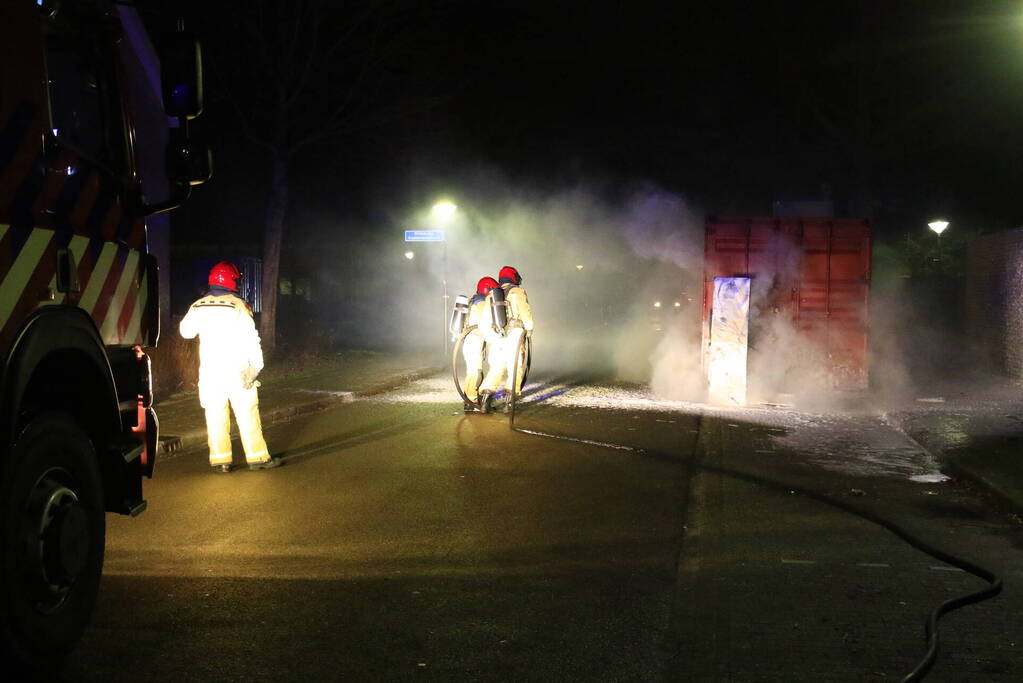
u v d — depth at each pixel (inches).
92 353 177.5
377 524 284.4
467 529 279.4
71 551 166.2
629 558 250.7
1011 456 373.4
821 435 455.5
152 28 194.7
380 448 417.1
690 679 172.4
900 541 269.1
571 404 573.3
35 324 156.9
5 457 150.1
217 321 354.3
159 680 170.4
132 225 208.1
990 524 287.3
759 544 264.8
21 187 158.2
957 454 377.4
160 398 542.6
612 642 190.9
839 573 237.6
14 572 153.4
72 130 182.5
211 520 287.6
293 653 183.6
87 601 177.0
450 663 179.8
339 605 211.6
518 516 295.6
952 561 245.0
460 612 208.1
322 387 627.2
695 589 224.2
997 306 708.0
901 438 446.3
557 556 252.1
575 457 395.9
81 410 188.7
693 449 416.2
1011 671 175.3
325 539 267.1
